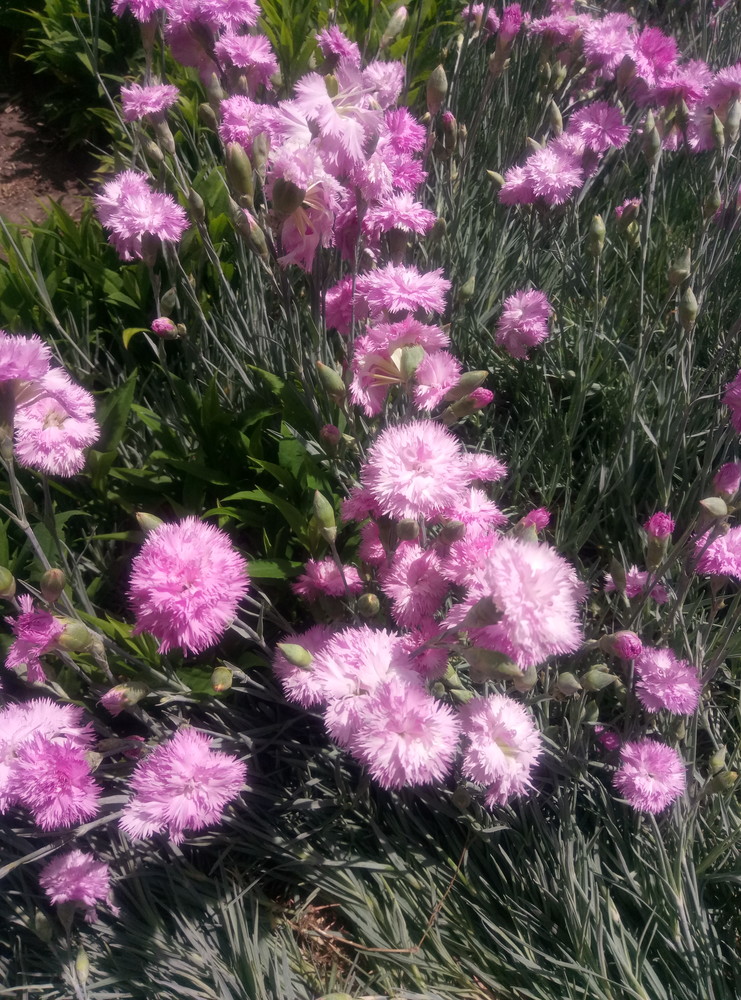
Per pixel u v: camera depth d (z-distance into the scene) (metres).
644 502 0.52
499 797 0.31
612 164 0.69
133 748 0.36
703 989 0.33
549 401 0.54
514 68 0.76
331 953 0.38
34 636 0.31
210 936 0.37
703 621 0.45
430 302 0.37
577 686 0.33
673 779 0.35
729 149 0.49
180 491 0.50
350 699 0.29
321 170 0.33
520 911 0.37
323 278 0.40
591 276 0.59
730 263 0.61
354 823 0.40
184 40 0.50
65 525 0.51
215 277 0.60
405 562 0.33
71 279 0.61
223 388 0.55
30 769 0.30
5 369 0.28
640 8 0.85
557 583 0.26
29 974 0.35
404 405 0.39
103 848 0.39
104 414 0.48
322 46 0.49
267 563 0.40
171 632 0.29
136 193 0.43
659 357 0.52
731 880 0.36
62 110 1.11
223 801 0.30
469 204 0.64
